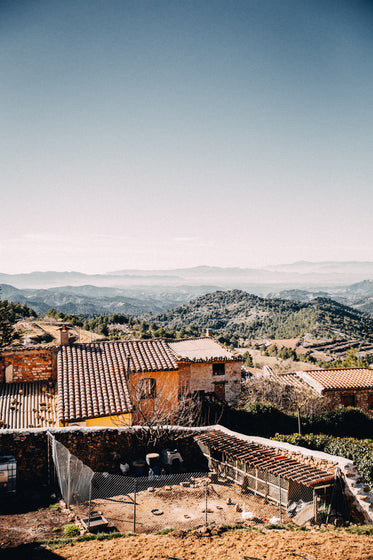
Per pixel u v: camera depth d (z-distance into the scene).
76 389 22.67
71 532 11.91
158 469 17.08
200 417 26.58
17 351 25.84
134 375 25.39
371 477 16.03
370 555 10.42
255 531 12.16
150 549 10.81
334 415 26.89
